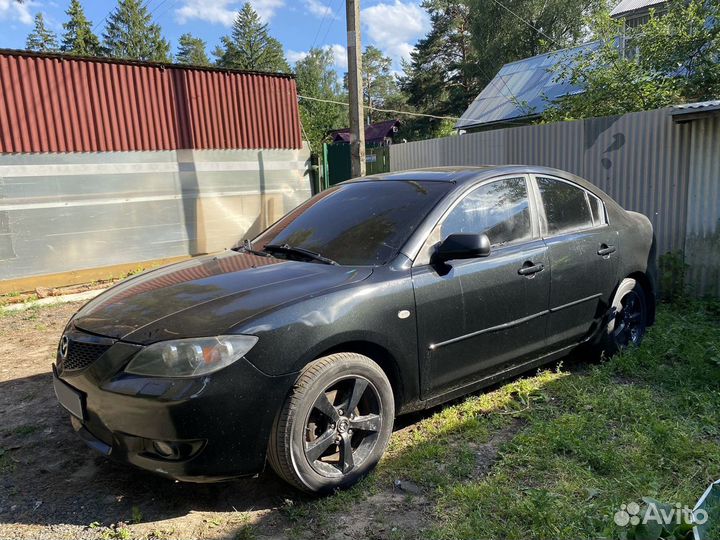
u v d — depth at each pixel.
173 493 3.07
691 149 6.50
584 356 4.82
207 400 2.58
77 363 2.89
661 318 5.91
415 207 3.65
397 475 3.16
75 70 8.90
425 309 3.31
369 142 50.12
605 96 9.86
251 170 10.96
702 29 9.49
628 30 10.76
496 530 2.64
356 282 3.11
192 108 10.16
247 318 2.75
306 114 22.80
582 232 4.43
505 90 24.11
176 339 2.65
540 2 34.31
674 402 3.90
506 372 3.94
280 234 4.02
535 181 4.27
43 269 8.83
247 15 69.88
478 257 3.39
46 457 3.49
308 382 2.80
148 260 9.90
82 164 9.05
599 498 2.84
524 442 3.40
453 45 50.19
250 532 2.69
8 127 8.34
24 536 2.70
